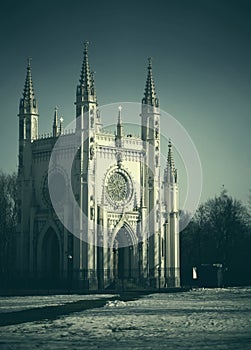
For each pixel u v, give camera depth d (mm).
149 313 102938
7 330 81062
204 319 93312
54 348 66875
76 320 92312
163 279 198375
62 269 184500
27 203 195125
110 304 121875
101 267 184000
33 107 198750
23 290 175750
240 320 91812
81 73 186875
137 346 68062
